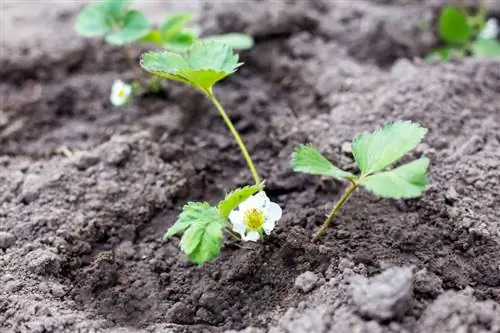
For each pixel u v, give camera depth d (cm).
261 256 66
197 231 62
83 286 66
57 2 93
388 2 91
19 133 77
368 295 61
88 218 69
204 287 65
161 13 90
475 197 67
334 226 67
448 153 70
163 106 78
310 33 85
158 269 67
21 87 81
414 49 85
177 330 63
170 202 70
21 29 87
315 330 60
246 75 81
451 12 84
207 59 66
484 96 76
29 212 69
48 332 62
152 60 65
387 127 64
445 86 75
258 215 64
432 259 65
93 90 81
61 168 72
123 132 76
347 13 88
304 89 79
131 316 65
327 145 72
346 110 74
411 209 67
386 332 60
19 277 65
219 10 84
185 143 75
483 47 83
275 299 64
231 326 64
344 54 83
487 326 60
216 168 73
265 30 83
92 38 84
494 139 71
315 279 63
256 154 74
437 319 60
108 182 71
